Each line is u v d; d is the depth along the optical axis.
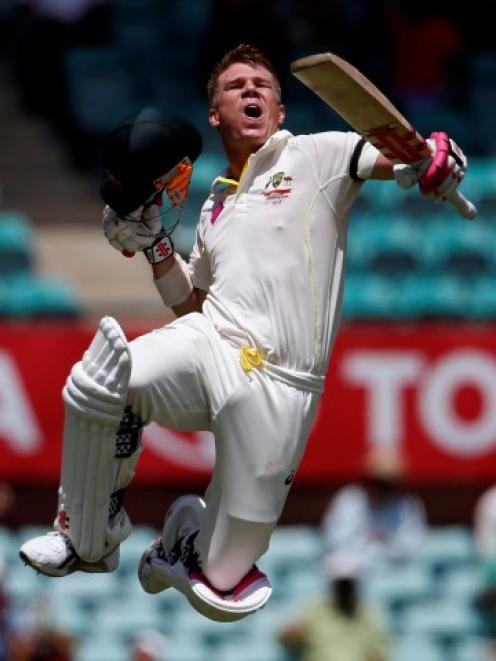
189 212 46.22
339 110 16.22
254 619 37.41
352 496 37.47
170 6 56.16
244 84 17.55
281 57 52.75
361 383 38.78
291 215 17.11
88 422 16.58
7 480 38.62
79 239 49.19
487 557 36.06
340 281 17.45
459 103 54.22
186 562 17.66
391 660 35.84
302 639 33.66
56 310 41.94
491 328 39.41
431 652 37.06
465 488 40.00
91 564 17.45
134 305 43.34
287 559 38.38
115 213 17.34
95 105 53.69
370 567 37.22
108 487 16.91
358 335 38.78
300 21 53.16
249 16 52.81
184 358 16.84
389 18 54.00
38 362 38.22
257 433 16.89
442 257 45.66
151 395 16.80
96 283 46.34
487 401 38.84
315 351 17.14
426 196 16.88
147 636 34.09
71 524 17.06
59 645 32.66
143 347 16.91
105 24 55.62
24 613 35.09
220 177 17.98
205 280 18.16
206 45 53.25
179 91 53.88
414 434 38.78
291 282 17.02
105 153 16.83
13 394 38.22
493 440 38.84
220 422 16.94
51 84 54.62
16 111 54.38
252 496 17.02
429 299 42.59
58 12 55.25
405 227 47.59
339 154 17.19
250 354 16.91
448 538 39.12
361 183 17.34
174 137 16.75
